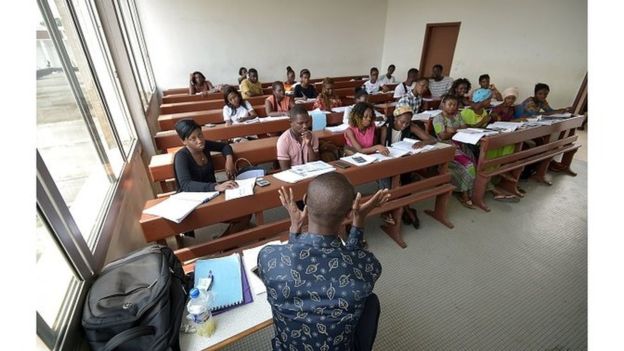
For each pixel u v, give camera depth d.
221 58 5.98
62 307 0.80
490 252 2.07
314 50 6.93
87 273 0.93
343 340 0.73
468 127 2.85
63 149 1.37
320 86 5.86
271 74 6.62
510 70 5.15
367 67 7.82
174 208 1.27
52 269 0.82
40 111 1.20
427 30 6.54
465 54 5.86
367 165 1.82
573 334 1.48
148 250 1.01
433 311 1.61
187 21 5.46
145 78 4.50
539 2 4.57
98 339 0.76
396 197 2.05
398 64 7.49
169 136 2.65
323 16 6.73
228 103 3.46
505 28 5.09
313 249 0.73
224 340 0.85
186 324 0.89
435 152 2.11
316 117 3.01
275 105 3.99
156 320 0.78
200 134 1.77
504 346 1.42
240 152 2.22
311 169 1.71
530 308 1.63
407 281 1.81
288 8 6.27
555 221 2.45
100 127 1.77
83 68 1.64
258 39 6.21
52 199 0.82
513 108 3.65
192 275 1.09
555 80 4.58
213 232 2.28
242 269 1.09
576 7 4.19
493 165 2.59
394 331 1.49
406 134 2.49
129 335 0.73
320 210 0.74
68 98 1.41
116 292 0.83
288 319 0.73
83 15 1.87
